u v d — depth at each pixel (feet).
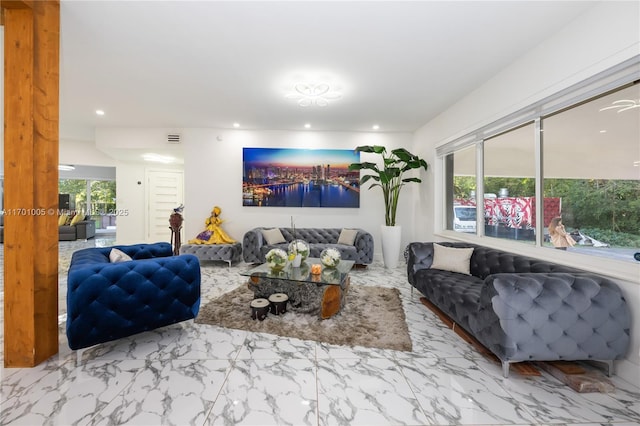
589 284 5.83
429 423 4.69
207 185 17.69
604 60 6.29
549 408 5.04
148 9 6.95
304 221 17.92
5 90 6.00
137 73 10.27
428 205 15.57
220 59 9.28
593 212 6.93
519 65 8.93
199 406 5.01
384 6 6.80
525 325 5.73
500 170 10.38
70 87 11.47
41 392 5.31
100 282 6.36
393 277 13.76
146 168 23.21
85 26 7.57
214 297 10.77
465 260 9.91
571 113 7.50
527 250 8.71
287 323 8.40
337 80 10.61
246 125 16.81
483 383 5.73
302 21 7.38
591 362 6.42
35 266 6.16
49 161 6.40
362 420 4.74
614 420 4.77
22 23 6.03
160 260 7.27
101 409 4.91
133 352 6.76
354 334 7.72
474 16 7.08
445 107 13.35
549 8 6.72
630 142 6.14
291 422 4.68
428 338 7.63
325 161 17.78
